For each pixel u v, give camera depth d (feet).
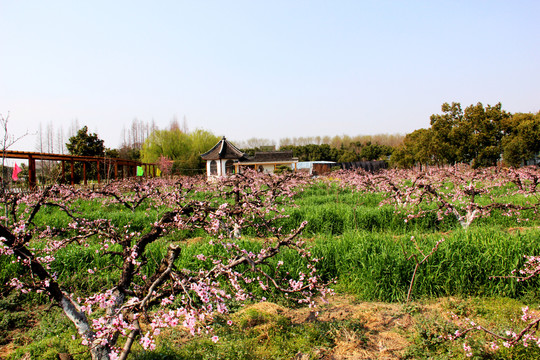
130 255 11.98
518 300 17.81
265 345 13.99
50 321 16.07
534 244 19.71
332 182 80.18
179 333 15.03
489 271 19.03
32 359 12.62
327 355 13.43
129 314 10.14
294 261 19.98
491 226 30.40
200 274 10.75
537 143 99.81
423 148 123.34
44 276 10.87
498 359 12.62
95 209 44.01
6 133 16.76
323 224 33.71
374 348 13.93
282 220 33.73
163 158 137.39
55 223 32.40
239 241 22.54
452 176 38.63
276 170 136.05
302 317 16.63
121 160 88.07
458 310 16.60
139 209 44.24
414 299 18.44
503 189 50.60
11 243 10.80
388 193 42.86
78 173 97.35
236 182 29.50
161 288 11.12
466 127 113.70
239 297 12.59
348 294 19.49
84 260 21.52
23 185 40.32
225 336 14.28
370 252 20.95
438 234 24.49
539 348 12.98
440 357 12.87
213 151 119.96
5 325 15.87
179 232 32.35
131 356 12.75
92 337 10.62
